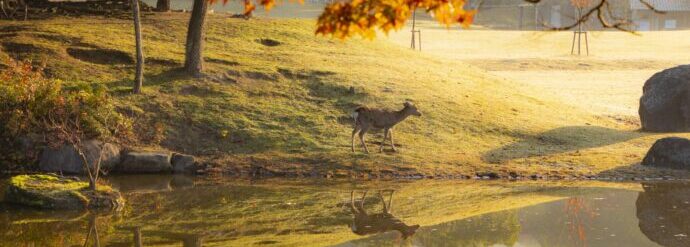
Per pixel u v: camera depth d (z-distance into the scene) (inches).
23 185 1246.3
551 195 1338.6
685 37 4426.7
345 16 527.2
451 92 1940.2
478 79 2209.6
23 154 1477.6
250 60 1977.1
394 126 1684.3
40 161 1471.5
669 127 1811.0
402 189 1386.6
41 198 1219.2
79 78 1764.3
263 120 1673.2
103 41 1995.6
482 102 1903.3
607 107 2197.3
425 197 1326.3
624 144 1684.3
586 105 2176.4
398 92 1866.4
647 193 1344.7
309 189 1384.1
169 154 1530.5
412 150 1583.4
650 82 1849.2
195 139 1606.8
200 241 1048.8
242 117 1676.9
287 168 1512.1
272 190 1375.5
